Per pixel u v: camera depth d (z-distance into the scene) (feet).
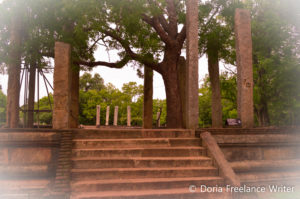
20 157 20.56
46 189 18.04
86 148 21.44
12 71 28.78
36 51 31.89
